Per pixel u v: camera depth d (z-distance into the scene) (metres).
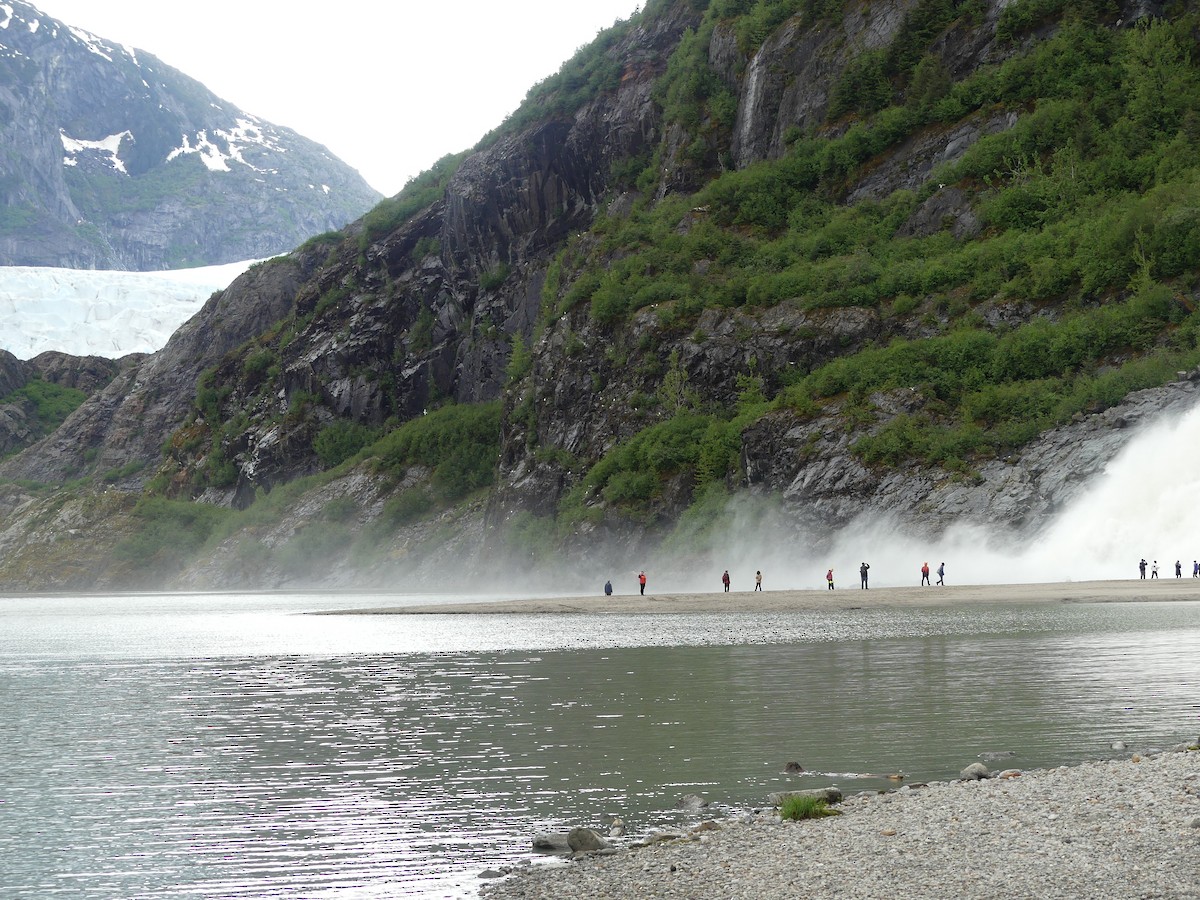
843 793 18.69
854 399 104.06
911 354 105.94
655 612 68.81
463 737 25.61
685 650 43.44
